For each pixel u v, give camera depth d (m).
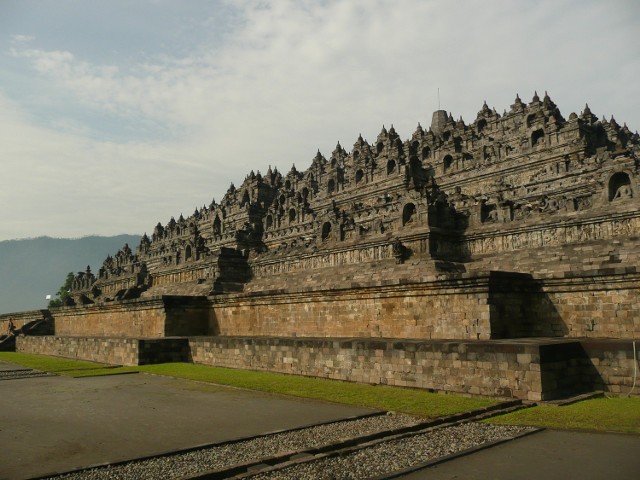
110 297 105.00
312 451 16.38
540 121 76.12
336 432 18.83
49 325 85.88
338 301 42.31
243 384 30.56
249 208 117.69
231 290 69.62
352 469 14.98
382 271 50.25
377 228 55.59
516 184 71.94
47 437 18.69
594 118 90.12
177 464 15.38
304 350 34.03
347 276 53.75
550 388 23.48
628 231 40.47
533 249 44.41
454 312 33.84
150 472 14.64
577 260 39.41
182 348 46.12
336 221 61.25
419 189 52.56
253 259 73.88
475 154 82.31
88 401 26.34
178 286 79.06
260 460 15.47
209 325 56.50
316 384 29.78
